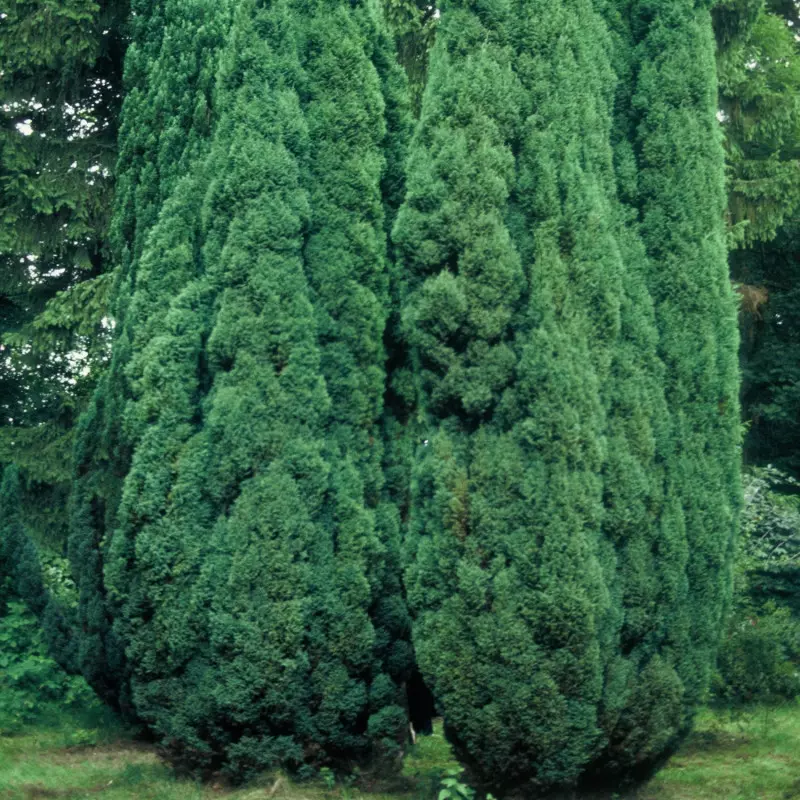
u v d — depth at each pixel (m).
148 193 8.55
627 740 6.42
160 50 8.98
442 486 6.14
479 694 6.02
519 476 6.04
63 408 15.57
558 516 5.96
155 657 7.13
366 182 7.36
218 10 8.34
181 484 6.96
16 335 15.02
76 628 9.45
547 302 6.15
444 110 6.37
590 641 5.98
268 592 6.65
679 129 7.09
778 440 19.66
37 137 15.20
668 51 7.14
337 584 6.84
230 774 6.90
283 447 6.80
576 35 6.62
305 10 7.48
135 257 8.59
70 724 9.45
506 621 5.94
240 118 7.13
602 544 6.25
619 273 6.49
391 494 7.42
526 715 5.95
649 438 6.52
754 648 10.16
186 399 7.12
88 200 15.13
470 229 6.21
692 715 6.79
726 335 7.08
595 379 6.20
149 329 7.52
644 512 6.44
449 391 6.20
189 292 7.23
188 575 6.92
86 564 8.86
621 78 7.23
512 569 5.98
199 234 7.65
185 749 7.04
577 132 6.48
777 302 19.36
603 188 6.71
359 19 7.62
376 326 7.32
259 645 6.62
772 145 17.69
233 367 6.92
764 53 17.94
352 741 6.93
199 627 6.89
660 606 6.52
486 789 6.29
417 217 6.34
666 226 7.02
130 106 8.98
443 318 6.17
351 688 6.85
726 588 6.99
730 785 7.23
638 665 6.46
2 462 15.03
